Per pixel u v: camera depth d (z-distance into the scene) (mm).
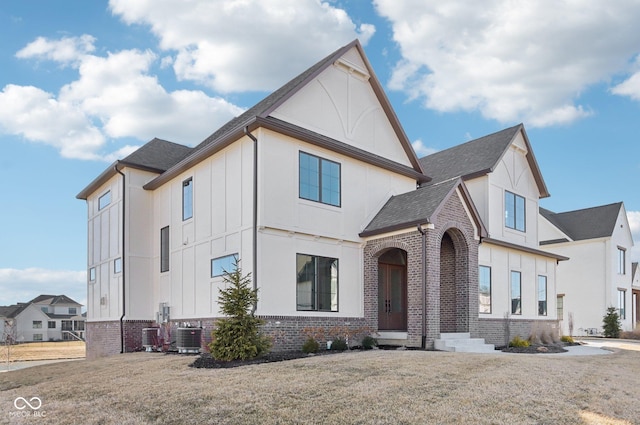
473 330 17000
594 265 34500
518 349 17469
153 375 10945
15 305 75875
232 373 10453
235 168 15852
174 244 19078
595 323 33875
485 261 20422
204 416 7617
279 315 14750
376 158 18344
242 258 15031
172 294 18891
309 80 16406
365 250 17672
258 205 14625
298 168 15898
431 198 16734
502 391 8602
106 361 14852
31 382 12156
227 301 12914
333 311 16375
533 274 23688
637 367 12742
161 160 21891
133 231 20406
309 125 16500
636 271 39125
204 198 17391
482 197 21906
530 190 25250
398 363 11023
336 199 17062
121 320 19688
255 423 7203
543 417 7328
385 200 18875
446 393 8375
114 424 7578
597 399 8477
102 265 22219
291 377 9719
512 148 24125
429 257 15500
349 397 8148
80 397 9477
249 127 15016
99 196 23344
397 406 7664
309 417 7316
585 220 36500
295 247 15578
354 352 14516
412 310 15758
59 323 74688
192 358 13547
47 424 7844
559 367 11461
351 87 18344
